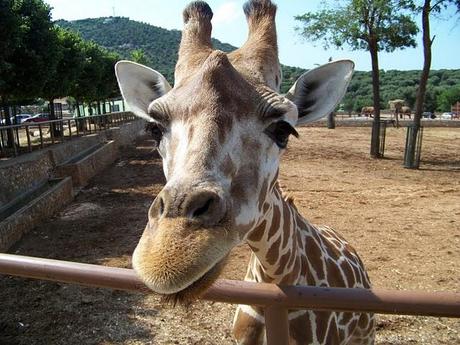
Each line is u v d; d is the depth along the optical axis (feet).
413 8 52.19
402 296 5.36
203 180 5.58
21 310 18.20
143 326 16.78
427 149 69.51
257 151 6.47
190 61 7.34
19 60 53.21
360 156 60.29
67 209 34.32
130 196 38.22
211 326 16.65
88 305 18.45
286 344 6.04
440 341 15.44
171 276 4.83
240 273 20.71
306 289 5.76
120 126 85.05
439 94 226.17
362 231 26.99
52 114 77.30
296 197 35.35
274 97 6.68
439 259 22.50
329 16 57.57
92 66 94.99
